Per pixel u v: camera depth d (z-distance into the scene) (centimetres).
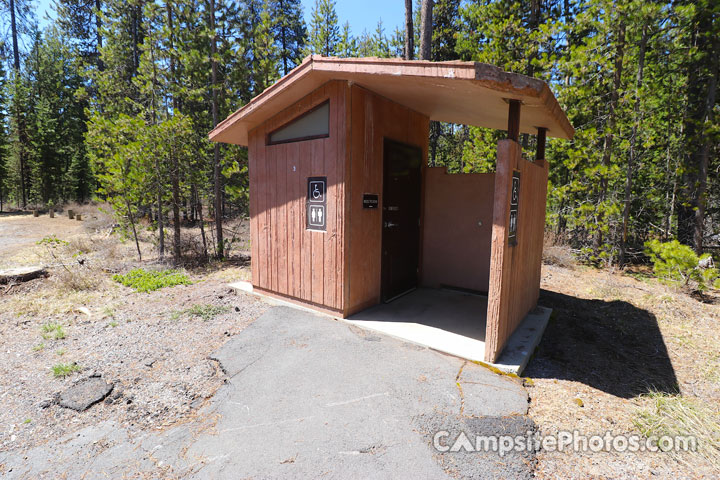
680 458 240
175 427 267
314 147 462
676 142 1019
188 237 993
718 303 622
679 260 650
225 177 981
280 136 517
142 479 218
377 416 265
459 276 593
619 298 643
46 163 2617
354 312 468
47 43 2750
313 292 483
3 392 318
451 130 2078
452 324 438
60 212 2294
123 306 558
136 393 313
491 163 1196
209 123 1103
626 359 408
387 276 528
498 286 333
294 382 314
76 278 665
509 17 1092
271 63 1043
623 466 230
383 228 511
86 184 2656
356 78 391
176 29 986
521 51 1068
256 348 378
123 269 806
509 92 296
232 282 671
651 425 274
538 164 506
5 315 514
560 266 920
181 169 906
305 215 484
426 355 359
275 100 469
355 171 442
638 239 1098
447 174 593
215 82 987
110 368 356
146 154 839
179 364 359
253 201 566
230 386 314
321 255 467
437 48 1906
